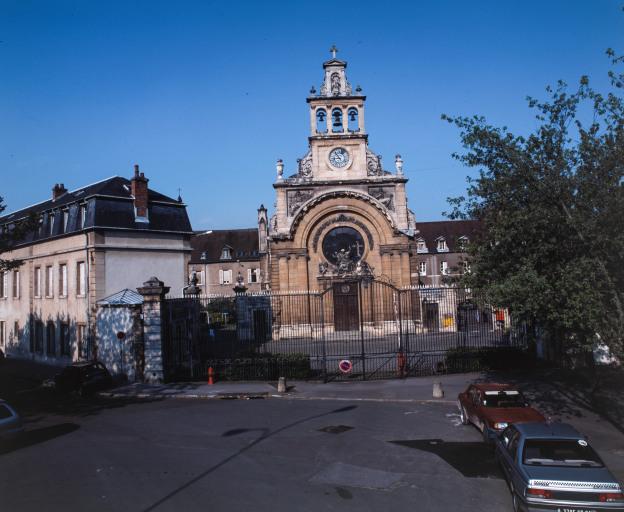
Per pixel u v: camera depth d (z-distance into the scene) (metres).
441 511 9.44
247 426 15.79
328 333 40.25
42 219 34.34
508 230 14.81
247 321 41.62
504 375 23.44
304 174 42.19
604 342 13.22
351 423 16.02
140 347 24.64
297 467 11.83
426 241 67.88
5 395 23.25
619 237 12.13
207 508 9.51
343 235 42.03
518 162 14.23
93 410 19.12
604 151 12.88
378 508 9.55
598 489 8.48
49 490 10.59
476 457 12.52
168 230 33.03
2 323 39.22
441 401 19.19
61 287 32.59
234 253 72.81
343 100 42.91
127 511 9.44
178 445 13.80
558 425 10.54
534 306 13.61
